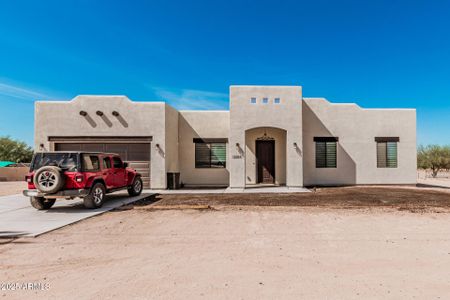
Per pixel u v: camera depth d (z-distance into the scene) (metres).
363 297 3.42
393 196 12.21
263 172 17.16
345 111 16.81
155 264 4.53
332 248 5.33
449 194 12.95
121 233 6.43
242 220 7.69
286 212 8.75
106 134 15.03
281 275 4.09
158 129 15.10
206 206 9.53
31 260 4.71
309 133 16.69
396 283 3.82
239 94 15.13
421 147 31.02
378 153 16.75
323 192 13.73
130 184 11.91
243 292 3.55
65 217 8.02
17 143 40.88
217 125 17.38
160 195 13.05
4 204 10.51
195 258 4.81
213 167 17.28
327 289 3.64
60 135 14.90
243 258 4.81
